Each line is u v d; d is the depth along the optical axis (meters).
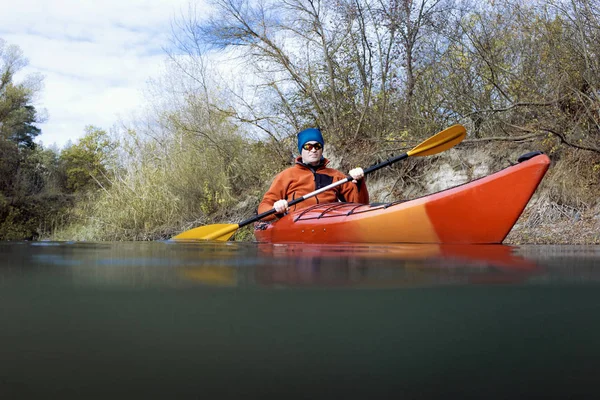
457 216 2.94
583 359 0.54
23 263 1.41
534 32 6.36
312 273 1.15
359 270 1.23
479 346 0.58
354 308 0.76
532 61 6.46
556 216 5.93
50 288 0.92
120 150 10.20
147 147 10.16
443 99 7.55
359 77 9.09
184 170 9.47
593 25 5.84
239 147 9.50
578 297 0.84
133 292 0.88
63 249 2.29
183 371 0.50
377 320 0.69
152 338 0.60
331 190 4.36
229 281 1.01
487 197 2.87
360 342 0.59
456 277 1.08
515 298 0.84
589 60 5.94
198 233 3.93
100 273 1.15
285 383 0.48
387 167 8.12
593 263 1.44
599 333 0.63
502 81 6.76
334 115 9.05
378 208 3.32
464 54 7.02
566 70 5.98
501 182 2.83
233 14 9.03
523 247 2.59
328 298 0.83
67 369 0.51
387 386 0.47
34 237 15.56
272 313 0.72
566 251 2.17
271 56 9.19
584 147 5.73
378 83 8.95
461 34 7.08
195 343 0.59
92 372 0.50
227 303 0.79
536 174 2.77
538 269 1.24
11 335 0.62
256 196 9.00
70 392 0.45
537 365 0.53
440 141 4.22
